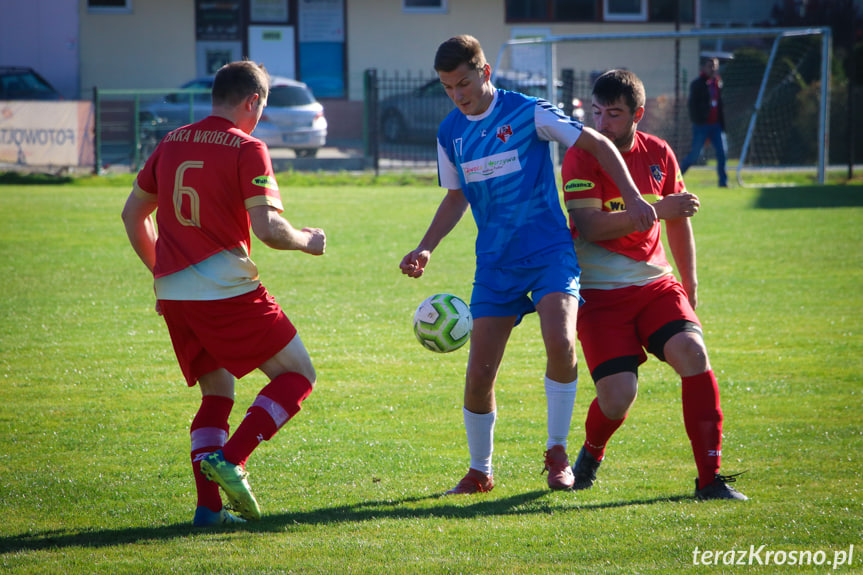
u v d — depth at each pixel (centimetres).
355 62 10325
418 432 1862
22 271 3588
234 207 1314
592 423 1520
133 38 9762
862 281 3469
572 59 10588
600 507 1395
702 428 1435
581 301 1491
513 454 1734
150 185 1379
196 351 1377
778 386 2177
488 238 1496
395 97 9194
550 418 1531
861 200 5800
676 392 2167
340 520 1335
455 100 1465
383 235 4534
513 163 1456
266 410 1315
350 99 10325
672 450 1750
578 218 1505
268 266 3794
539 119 1452
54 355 2430
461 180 1525
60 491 1489
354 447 1761
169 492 1494
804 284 3425
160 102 8081
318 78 10444
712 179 7112
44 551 1171
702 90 6512
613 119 1507
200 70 10100
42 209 5191
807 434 1816
